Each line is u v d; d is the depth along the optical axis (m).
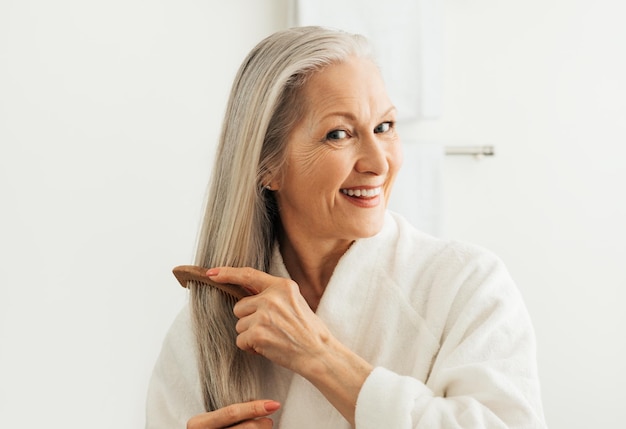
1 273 1.75
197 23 1.88
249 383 0.94
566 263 1.93
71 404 1.79
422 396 0.79
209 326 0.95
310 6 1.78
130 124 1.84
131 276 1.82
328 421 0.89
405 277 0.92
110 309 1.81
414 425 0.78
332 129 0.85
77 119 1.80
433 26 1.83
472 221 1.93
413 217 1.77
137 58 1.85
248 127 0.89
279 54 0.87
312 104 0.85
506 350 0.84
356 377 0.82
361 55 0.87
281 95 0.87
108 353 1.81
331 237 0.90
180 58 1.87
